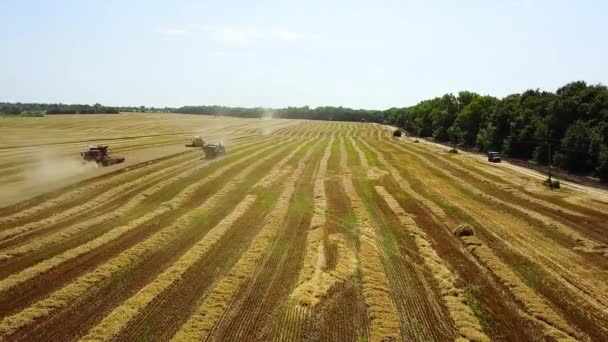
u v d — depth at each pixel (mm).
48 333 11828
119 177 34188
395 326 12453
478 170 44969
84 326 12219
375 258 17844
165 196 28391
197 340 11508
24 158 43375
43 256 17453
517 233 22297
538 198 31531
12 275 15445
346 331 12203
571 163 48844
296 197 29297
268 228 21547
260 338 11734
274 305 13648
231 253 18188
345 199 28859
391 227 22594
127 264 16672
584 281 16359
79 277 15422
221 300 13805
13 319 12438
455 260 18047
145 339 11594
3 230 20547
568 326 12891
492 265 17328
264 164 44031
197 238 20016
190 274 15859
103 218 22859
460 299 14320
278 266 16875
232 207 26031
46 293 14203
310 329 12266
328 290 14867
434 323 12750
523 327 12734
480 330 12438
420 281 15789
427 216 25156
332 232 21469
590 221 25188
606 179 43281
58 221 22297
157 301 13727
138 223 22125
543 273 16938
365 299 14188
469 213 26047
